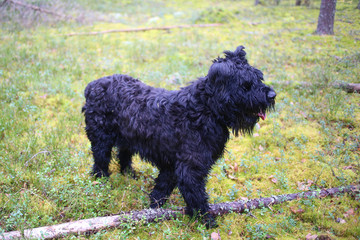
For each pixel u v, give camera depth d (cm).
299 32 920
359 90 552
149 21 1222
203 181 302
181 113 287
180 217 314
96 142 348
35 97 550
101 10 1371
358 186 343
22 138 435
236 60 277
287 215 321
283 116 509
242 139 468
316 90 560
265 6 1412
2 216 304
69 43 848
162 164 314
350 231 290
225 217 318
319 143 441
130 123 308
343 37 814
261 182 377
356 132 451
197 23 1139
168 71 676
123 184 374
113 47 849
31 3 1062
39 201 327
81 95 570
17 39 838
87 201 324
